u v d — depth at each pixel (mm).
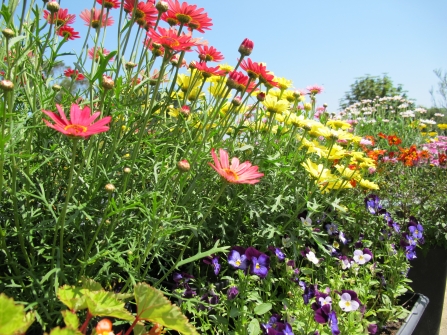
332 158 2760
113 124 1932
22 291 1501
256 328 1769
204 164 2096
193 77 2344
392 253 2887
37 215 1583
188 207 2070
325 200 2658
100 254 1499
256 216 2545
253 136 2779
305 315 2002
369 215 3309
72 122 1204
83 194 1781
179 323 1047
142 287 1067
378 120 7914
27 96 1664
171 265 2270
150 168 1902
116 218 1631
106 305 1032
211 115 2121
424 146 6508
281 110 2605
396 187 4277
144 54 2039
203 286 2119
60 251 1420
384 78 19078
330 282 2307
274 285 2352
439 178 4887
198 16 1988
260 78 2166
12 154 1294
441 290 3766
